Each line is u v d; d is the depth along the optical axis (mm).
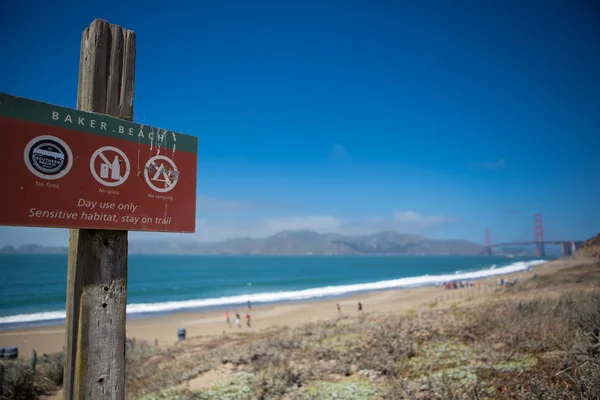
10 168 2314
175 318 40125
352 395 6332
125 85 2916
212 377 8508
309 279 114438
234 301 56438
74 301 2650
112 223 2703
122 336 2803
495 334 9094
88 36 2830
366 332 12117
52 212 2451
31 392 8258
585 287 20828
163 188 2996
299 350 10344
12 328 33562
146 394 7766
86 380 2613
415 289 65250
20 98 2375
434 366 7395
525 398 5098
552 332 8195
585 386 5000
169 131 3070
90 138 2635
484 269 153750
